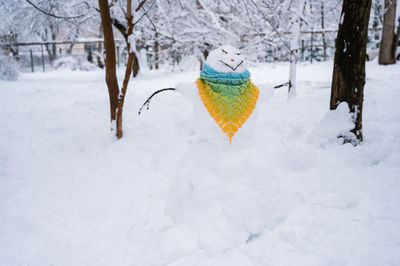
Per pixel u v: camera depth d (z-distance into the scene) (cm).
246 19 997
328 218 308
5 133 643
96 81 1462
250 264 261
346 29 464
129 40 548
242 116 308
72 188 441
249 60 1151
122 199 404
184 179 315
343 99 480
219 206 296
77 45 3170
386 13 1367
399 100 697
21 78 1688
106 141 591
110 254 300
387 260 251
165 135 600
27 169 504
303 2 801
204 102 308
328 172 402
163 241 299
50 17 1365
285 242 282
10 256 309
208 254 278
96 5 1271
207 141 320
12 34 2102
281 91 932
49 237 337
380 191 348
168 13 1159
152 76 1483
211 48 1258
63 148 576
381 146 448
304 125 584
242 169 306
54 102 904
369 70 1232
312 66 1620
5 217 379
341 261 253
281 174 405
